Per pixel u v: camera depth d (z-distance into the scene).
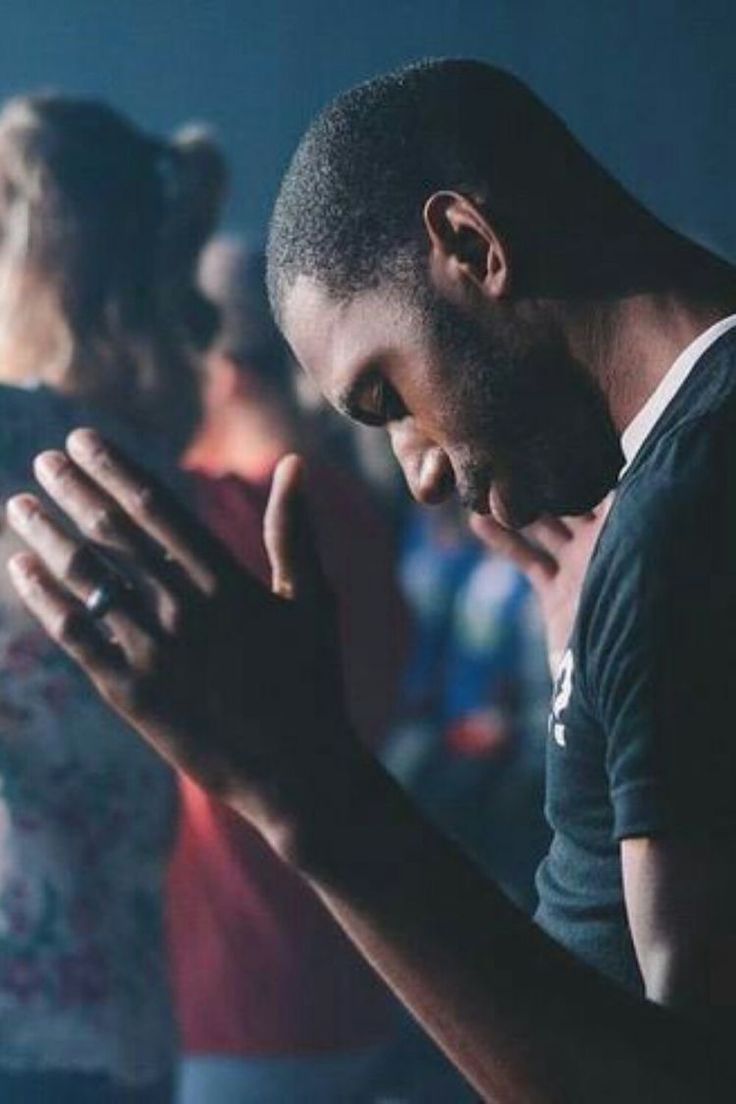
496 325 2.46
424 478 2.55
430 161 2.47
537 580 3.25
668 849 2.22
